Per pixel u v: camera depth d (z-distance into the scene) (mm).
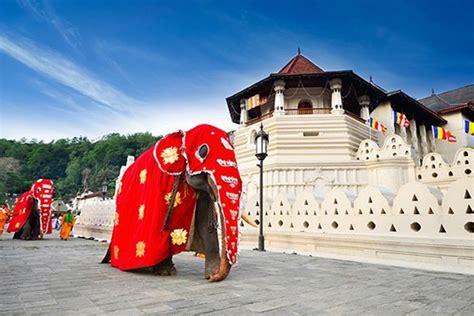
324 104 32000
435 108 46875
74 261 6980
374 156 26031
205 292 4051
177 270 5949
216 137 5223
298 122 27891
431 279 5023
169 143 5703
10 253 8484
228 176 4852
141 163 6531
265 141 10312
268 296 3859
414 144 36938
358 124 29703
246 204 10758
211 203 5445
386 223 6980
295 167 25344
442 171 22344
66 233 15266
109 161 116812
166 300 3611
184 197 5613
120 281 4738
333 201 8117
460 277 5203
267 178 25859
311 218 8664
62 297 3686
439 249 6000
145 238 5453
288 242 9086
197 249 5770
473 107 39938
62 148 139375
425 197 6410
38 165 129125
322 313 3160
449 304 3537
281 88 29641
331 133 27359
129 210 6234
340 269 5992
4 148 139875
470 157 21156
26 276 5066
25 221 14750
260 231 9477
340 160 25719
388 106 35000
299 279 4988
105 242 13219
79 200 63250
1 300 3523
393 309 3322
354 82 30016
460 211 5922
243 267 6211
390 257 6719
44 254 8320
